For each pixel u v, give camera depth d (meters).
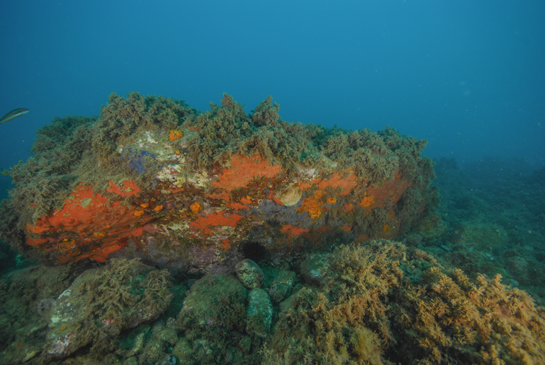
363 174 5.20
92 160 4.81
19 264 6.30
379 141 5.99
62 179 4.39
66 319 3.85
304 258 5.72
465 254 6.39
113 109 4.84
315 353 3.01
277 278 5.07
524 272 6.23
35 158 5.46
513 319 3.06
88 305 3.96
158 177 4.23
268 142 4.35
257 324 3.90
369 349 2.95
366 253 4.22
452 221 9.32
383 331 3.18
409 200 6.49
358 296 3.36
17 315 4.53
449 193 13.74
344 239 6.02
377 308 3.38
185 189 4.49
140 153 4.29
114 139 4.58
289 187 4.88
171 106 4.91
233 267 5.68
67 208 4.18
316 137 6.11
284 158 4.55
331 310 3.25
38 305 4.59
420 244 7.29
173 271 5.56
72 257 5.07
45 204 4.05
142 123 4.65
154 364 3.43
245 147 4.18
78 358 3.64
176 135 4.43
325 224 5.75
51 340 3.63
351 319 3.27
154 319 4.18
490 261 6.26
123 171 4.35
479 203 11.16
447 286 3.32
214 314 4.01
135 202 4.44
